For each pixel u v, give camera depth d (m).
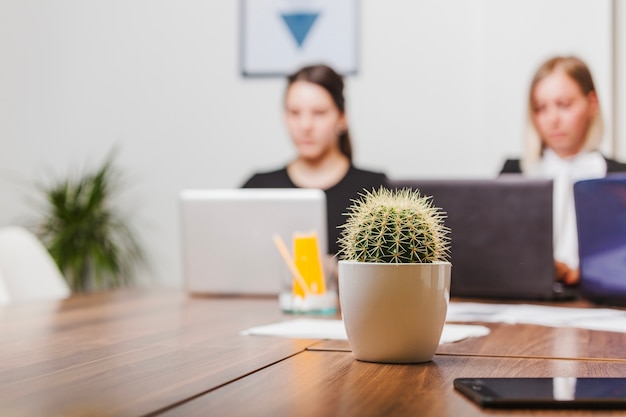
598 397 0.74
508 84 3.66
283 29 3.93
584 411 0.73
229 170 3.98
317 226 2.05
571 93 3.55
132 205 4.09
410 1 3.82
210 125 4.01
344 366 0.99
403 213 1.00
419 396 0.80
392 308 0.99
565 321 1.53
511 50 3.66
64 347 1.17
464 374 0.93
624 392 0.77
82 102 4.16
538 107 3.60
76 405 0.76
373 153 3.85
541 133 3.61
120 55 4.11
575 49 3.59
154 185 4.07
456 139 3.78
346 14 3.88
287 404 0.76
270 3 3.95
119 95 4.12
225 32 3.99
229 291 2.15
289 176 3.82
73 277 4.02
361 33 3.87
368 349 1.01
